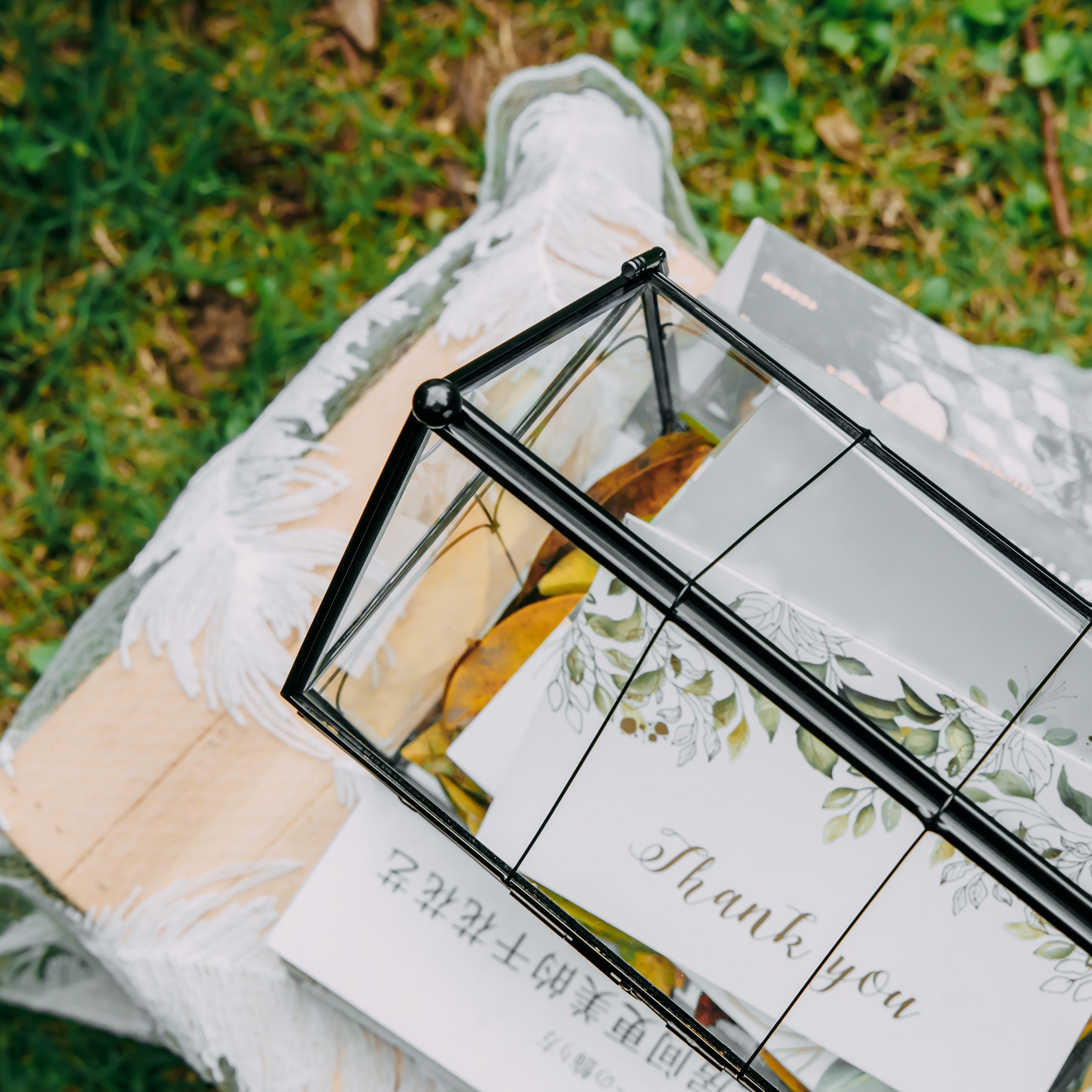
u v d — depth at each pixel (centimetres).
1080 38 154
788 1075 63
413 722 72
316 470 96
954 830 50
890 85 157
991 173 156
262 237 155
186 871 89
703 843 57
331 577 94
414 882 83
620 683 57
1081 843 54
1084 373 112
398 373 98
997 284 154
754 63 156
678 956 61
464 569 66
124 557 152
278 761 91
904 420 89
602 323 63
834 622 57
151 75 155
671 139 144
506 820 62
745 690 53
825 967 58
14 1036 142
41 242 155
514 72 157
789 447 63
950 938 55
